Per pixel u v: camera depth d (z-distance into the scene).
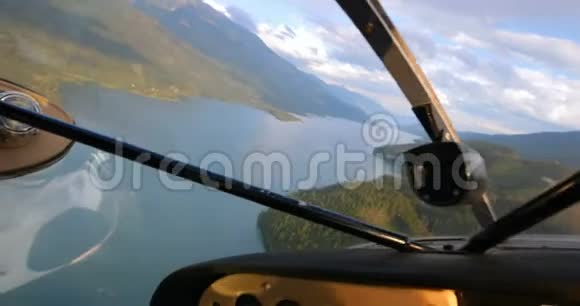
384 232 0.56
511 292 0.44
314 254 0.59
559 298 0.43
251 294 0.60
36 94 0.79
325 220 0.55
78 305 0.80
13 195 0.85
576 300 0.42
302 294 0.56
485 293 0.46
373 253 0.58
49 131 0.53
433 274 0.48
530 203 0.44
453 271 0.48
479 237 0.53
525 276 0.45
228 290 0.62
